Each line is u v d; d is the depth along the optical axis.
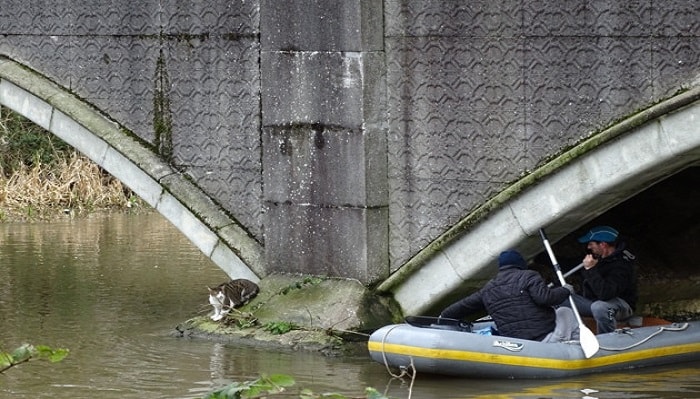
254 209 19.45
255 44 19.06
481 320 17.72
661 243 21.83
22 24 21.50
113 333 19.03
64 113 20.95
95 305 21.44
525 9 16.77
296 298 18.50
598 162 16.30
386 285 18.22
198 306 21.30
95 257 27.09
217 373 16.30
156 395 15.12
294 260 18.88
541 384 15.66
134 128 20.50
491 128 17.25
